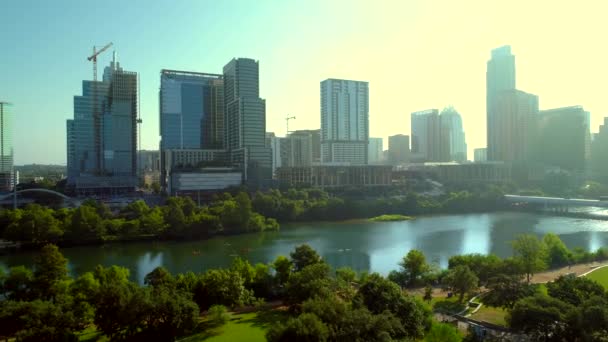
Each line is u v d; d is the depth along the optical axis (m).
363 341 77.44
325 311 83.94
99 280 132.25
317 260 144.25
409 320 94.62
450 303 127.38
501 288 114.06
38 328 88.94
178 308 98.25
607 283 148.62
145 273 193.75
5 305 100.19
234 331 106.44
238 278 125.56
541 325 86.75
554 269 173.62
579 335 82.19
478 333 99.44
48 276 130.25
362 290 103.00
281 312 124.44
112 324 97.38
